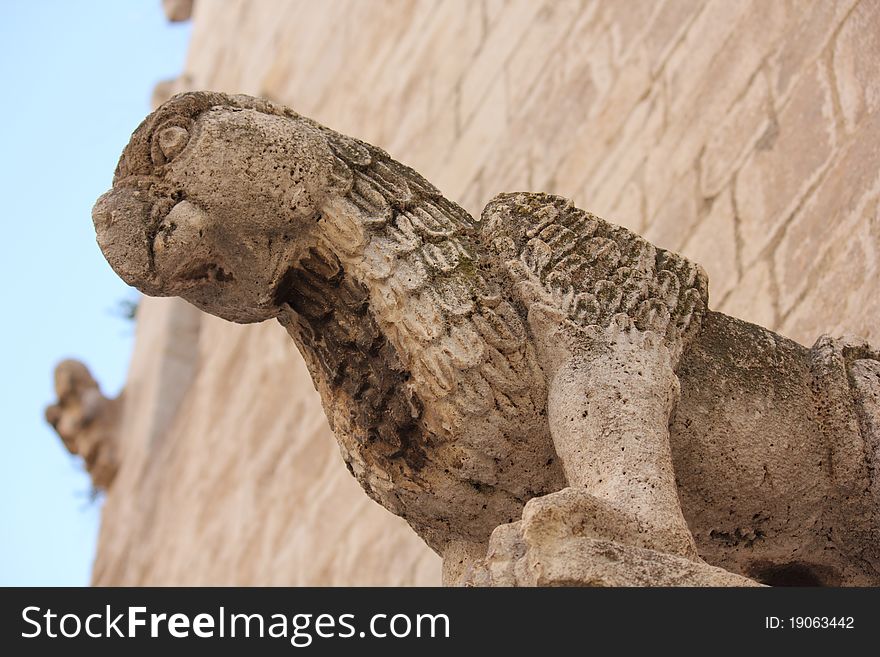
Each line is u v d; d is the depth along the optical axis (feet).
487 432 8.95
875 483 9.49
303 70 27.07
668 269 9.71
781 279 13.47
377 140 23.02
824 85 13.98
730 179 14.73
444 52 22.09
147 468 30.14
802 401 9.62
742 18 15.57
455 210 9.68
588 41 18.47
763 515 9.55
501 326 8.97
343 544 20.56
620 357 8.89
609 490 8.29
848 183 13.15
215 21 33.94
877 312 12.09
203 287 9.25
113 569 29.48
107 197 9.08
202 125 9.09
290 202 9.04
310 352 9.42
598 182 16.94
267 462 23.95
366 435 9.18
